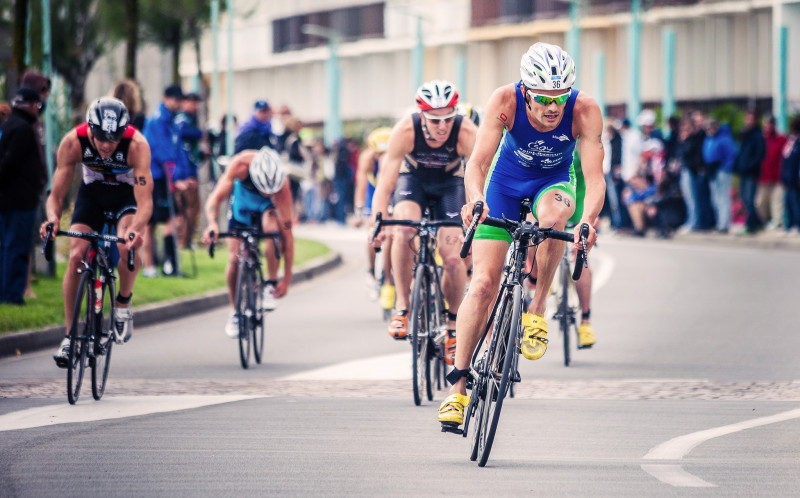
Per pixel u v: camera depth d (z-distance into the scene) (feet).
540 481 44.09
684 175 183.11
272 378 70.23
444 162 66.64
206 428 54.44
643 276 127.03
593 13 369.30
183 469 45.88
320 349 82.12
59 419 56.80
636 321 94.17
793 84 300.61
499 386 46.47
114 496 41.57
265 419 56.85
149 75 223.71
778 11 300.61
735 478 44.60
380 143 100.07
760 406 60.03
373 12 426.92
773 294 110.52
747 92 338.13
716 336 85.66
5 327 81.51
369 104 431.84
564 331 74.33
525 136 49.44
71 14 193.36
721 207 178.40
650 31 361.71
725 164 176.65
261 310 77.46
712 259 145.89
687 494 42.14
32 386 66.69
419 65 351.67
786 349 79.36
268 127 121.19
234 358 78.54
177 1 177.68
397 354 79.15
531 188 51.19
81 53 196.03
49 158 118.62
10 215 90.43
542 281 49.70
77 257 62.18
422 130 65.77
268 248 78.74
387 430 54.19
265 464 46.83
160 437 52.29
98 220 64.85
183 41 190.08
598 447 50.39
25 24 109.40
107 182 64.49
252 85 477.36
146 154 63.72
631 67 289.33
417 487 43.06
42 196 110.93
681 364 73.92
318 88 449.06
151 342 86.12
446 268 63.93
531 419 56.85
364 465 46.73
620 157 187.73
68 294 61.77
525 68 47.32
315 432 53.57
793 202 168.04
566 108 48.91
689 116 180.86
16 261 90.63
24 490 42.45
